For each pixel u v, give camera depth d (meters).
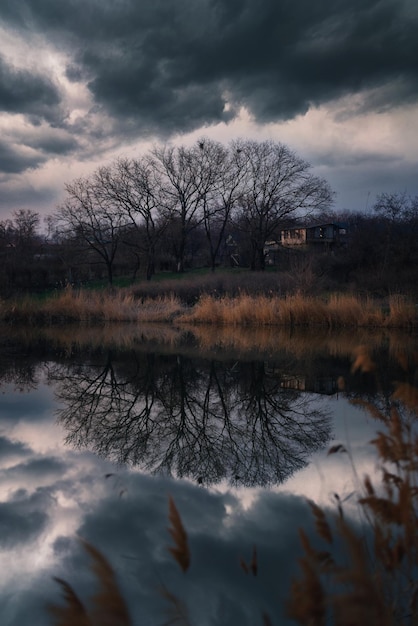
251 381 9.73
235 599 2.63
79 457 5.45
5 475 4.86
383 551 1.66
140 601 2.66
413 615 1.68
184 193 48.12
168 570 3.01
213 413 7.48
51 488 4.51
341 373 10.23
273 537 3.38
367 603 0.89
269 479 4.68
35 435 6.29
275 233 52.03
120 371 10.98
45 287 40.97
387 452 1.96
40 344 15.77
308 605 0.98
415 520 1.68
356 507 3.31
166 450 5.72
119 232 44.53
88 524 3.74
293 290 26.83
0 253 38.72
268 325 21.50
